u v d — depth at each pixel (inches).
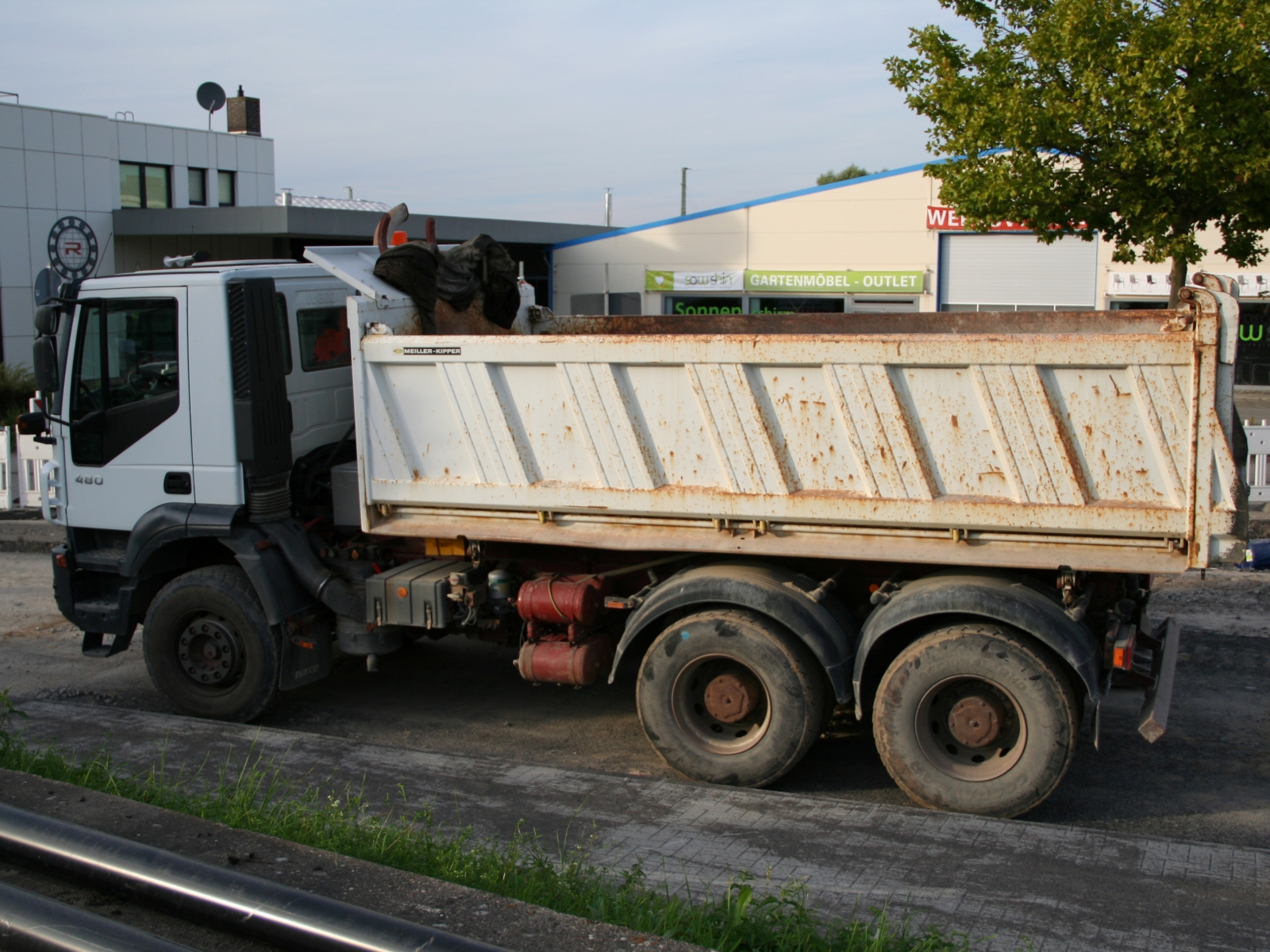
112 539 269.0
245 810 174.9
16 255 1044.5
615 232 1146.7
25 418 262.1
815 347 200.5
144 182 1180.5
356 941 123.4
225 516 246.8
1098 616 207.3
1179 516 186.2
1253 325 920.3
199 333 245.8
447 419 229.1
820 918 148.7
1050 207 531.2
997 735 196.4
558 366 217.6
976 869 164.4
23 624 349.7
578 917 133.0
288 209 1001.5
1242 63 460.8
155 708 273.0
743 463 209.3
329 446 269.7
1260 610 326.6
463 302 260.8
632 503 217.6
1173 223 516.4
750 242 1101.1
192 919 135.3
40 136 1055.0
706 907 142.4
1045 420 191.2
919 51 558.3
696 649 210.7
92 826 160.4
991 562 197.6
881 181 1047.0
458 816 186.9
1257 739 237.3
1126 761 227.9
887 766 201.3
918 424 199.0
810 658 206.4
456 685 289.9
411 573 244.4
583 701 276.7
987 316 284.2
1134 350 183.5
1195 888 158.2
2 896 135.6
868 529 205.9
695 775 214.1
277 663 248.8
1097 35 490.3
